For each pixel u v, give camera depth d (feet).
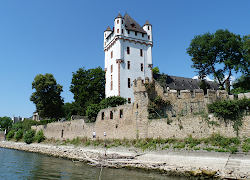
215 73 159.94
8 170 83.76
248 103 81.35
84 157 114.11
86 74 207.62
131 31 179.73
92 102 186.91
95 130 138.21
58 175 74.59
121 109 123.65
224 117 84.84
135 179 68.08
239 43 151.43
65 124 170.81
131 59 175.01
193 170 74.23
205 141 85.46
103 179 68.39
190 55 168.86
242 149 75.46
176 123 97.86
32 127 220.64
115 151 113.60
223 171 70.38
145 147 101.76
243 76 165.89
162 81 170.60
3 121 387.55
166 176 72.33
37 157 128.26
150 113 111.65
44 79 203.10
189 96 113.91
